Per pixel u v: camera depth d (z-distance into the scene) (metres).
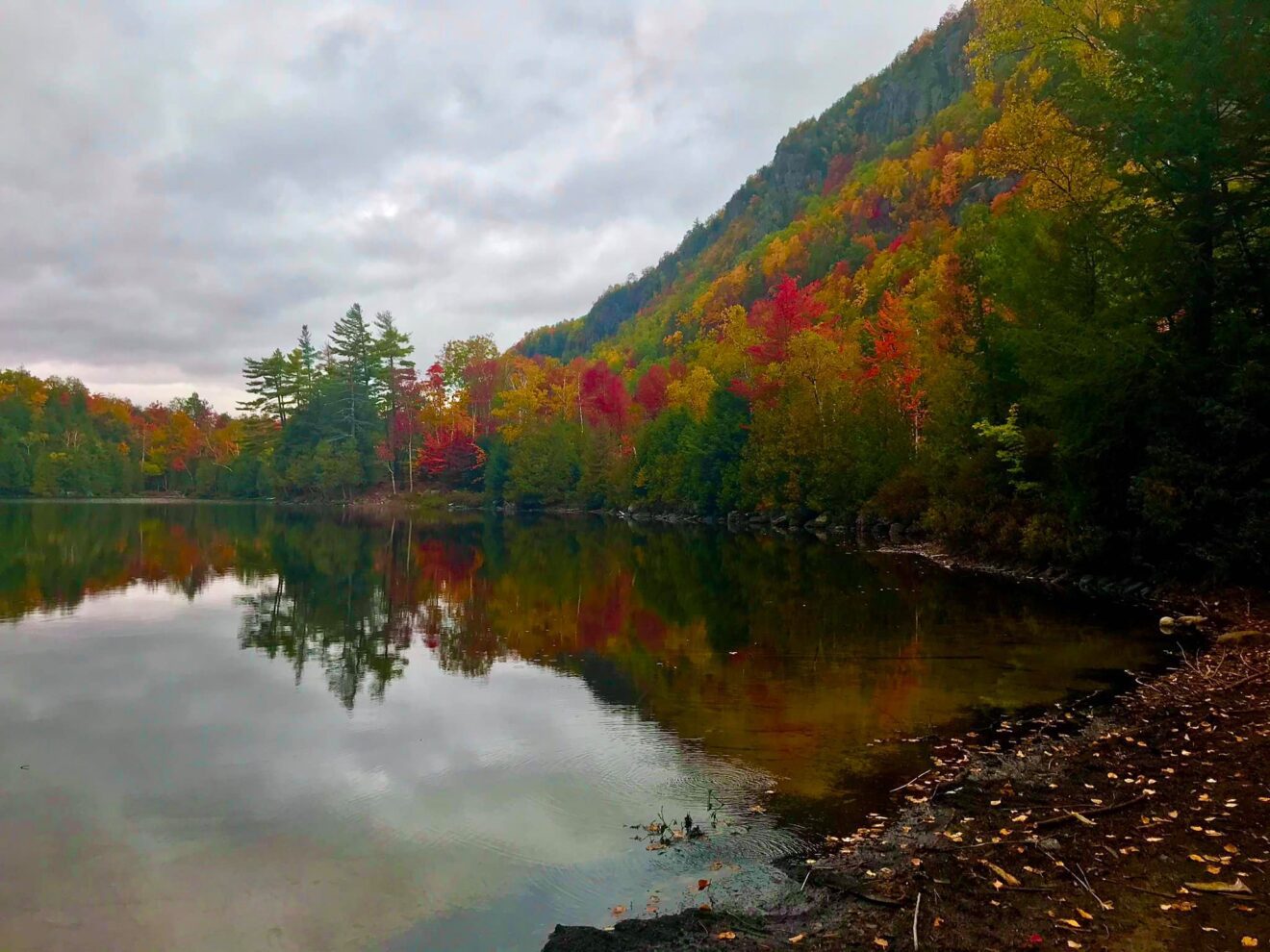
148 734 9.80
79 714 10.64
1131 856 5.72
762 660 13.38
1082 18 21.56
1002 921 4.95
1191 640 13.59
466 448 88.69
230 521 56.56
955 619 16.56
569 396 86.38
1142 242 17.48
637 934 5.05
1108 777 7.39
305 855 6.54
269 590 22.30
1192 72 15.80
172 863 6.42
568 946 4.92
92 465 96.25
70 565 27.05
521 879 6.04
